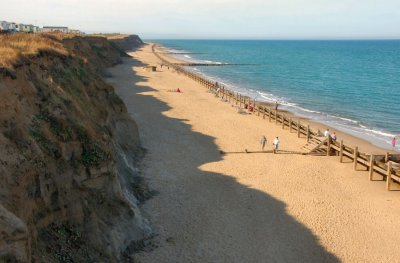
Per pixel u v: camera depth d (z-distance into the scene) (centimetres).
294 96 6975
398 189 2858
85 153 1784
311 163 3309
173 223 2150
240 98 5700
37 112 1744
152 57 13375
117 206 1862
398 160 3142
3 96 1556
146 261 1780
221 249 1944
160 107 4975
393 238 2203
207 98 5912
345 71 11625
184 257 1848
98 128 2202
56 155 1630
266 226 2203
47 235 1427
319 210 2455
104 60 8625
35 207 1402
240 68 12150
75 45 6272
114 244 1702
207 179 2794
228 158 3294
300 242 2075
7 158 1348
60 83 2345
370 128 4775
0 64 1780
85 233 1592
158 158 3125
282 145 3762
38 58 2434
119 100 3219
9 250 1019
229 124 4425
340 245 2091
